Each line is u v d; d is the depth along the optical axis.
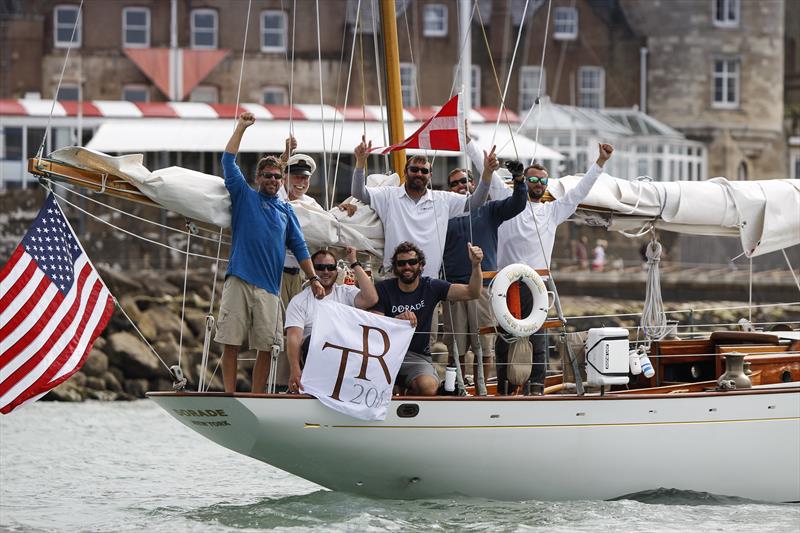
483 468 22.47
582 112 97.19
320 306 21.33
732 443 23.72
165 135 76.69
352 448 21.81
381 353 21.38
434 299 21.84
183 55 94.00
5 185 79.88
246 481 29.05
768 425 23.94
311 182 76.25
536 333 23.52
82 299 21.44
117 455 34.47
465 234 22.88
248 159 77.94
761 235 26.42
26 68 92.38
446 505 22.84
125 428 42.06
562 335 23.02
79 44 93.50
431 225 22.91
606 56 103.50
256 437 21.45
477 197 22.89
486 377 24.33
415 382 22.05
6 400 20.42
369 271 23.84
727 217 26.39
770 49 105.81
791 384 24.84
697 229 26.88
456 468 22.39
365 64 93.50
